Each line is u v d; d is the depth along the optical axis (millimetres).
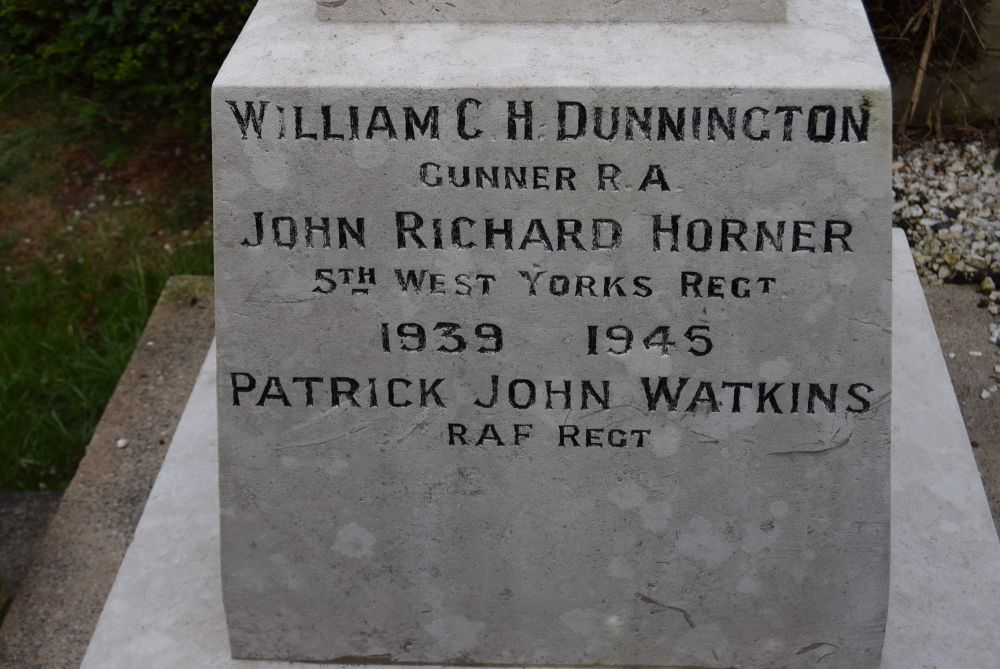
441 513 2430
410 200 2160
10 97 5309
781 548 2416
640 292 2215
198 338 3879
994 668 2533
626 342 2260
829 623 2479
